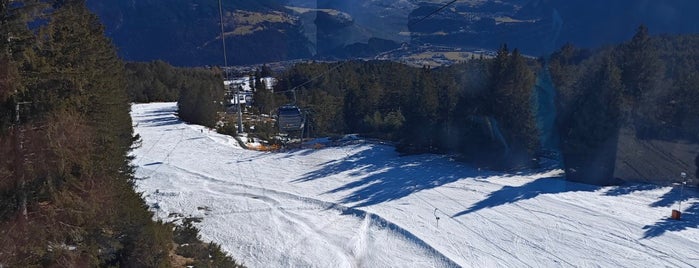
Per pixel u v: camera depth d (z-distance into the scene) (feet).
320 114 188.03
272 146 144.25
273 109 220.43
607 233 69.15
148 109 202.59
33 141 34.63
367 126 169.68
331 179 106.83
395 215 81.35
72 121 35.88
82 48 44.01
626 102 98.63
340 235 74.08
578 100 101.35
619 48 103.14
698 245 63.72
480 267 61.36
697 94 100.94
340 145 143.54
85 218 38.83
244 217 81.97
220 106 214.48
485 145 115.03
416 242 70.03
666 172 93.25
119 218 43.70
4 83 31.01
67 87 37.27
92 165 40.68
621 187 91.56
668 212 76.69
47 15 34.91
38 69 34.24
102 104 46.73
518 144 111.24
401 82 182.80
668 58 115.14
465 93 121.90
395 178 105.70
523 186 94.84
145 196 91.50
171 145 136.36
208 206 87.56
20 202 34.58
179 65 405.59
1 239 33.27
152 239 43.91
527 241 68.28
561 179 98.99
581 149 95.91
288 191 97.60
